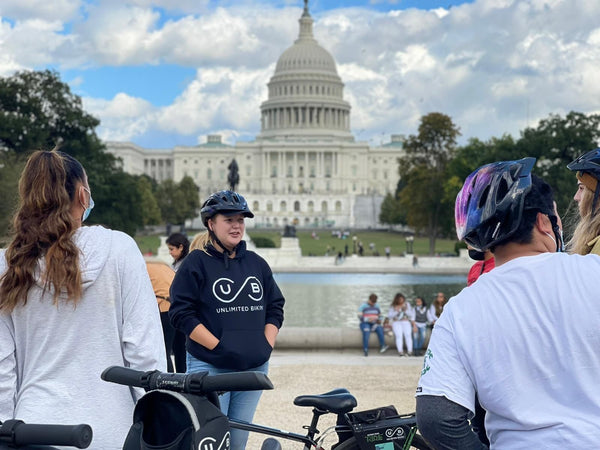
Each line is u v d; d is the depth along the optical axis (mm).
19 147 77938
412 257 84438
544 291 3502
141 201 90938
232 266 7109
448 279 61781
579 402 3379
